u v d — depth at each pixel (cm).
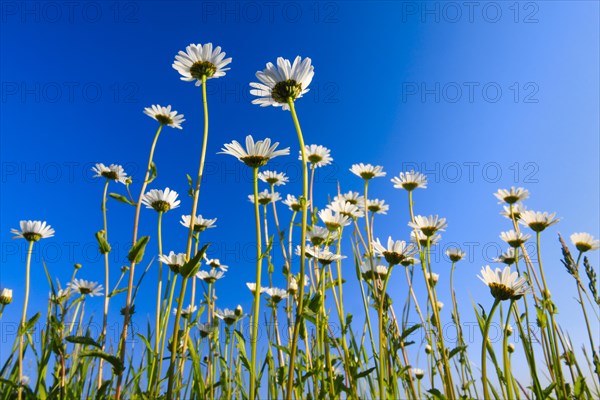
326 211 43
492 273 29
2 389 35
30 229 43
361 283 38
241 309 49
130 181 42
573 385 35
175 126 44
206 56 37
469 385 39
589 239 48
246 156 31
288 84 31
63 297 40
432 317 46
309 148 54
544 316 34
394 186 52
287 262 46
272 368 40
